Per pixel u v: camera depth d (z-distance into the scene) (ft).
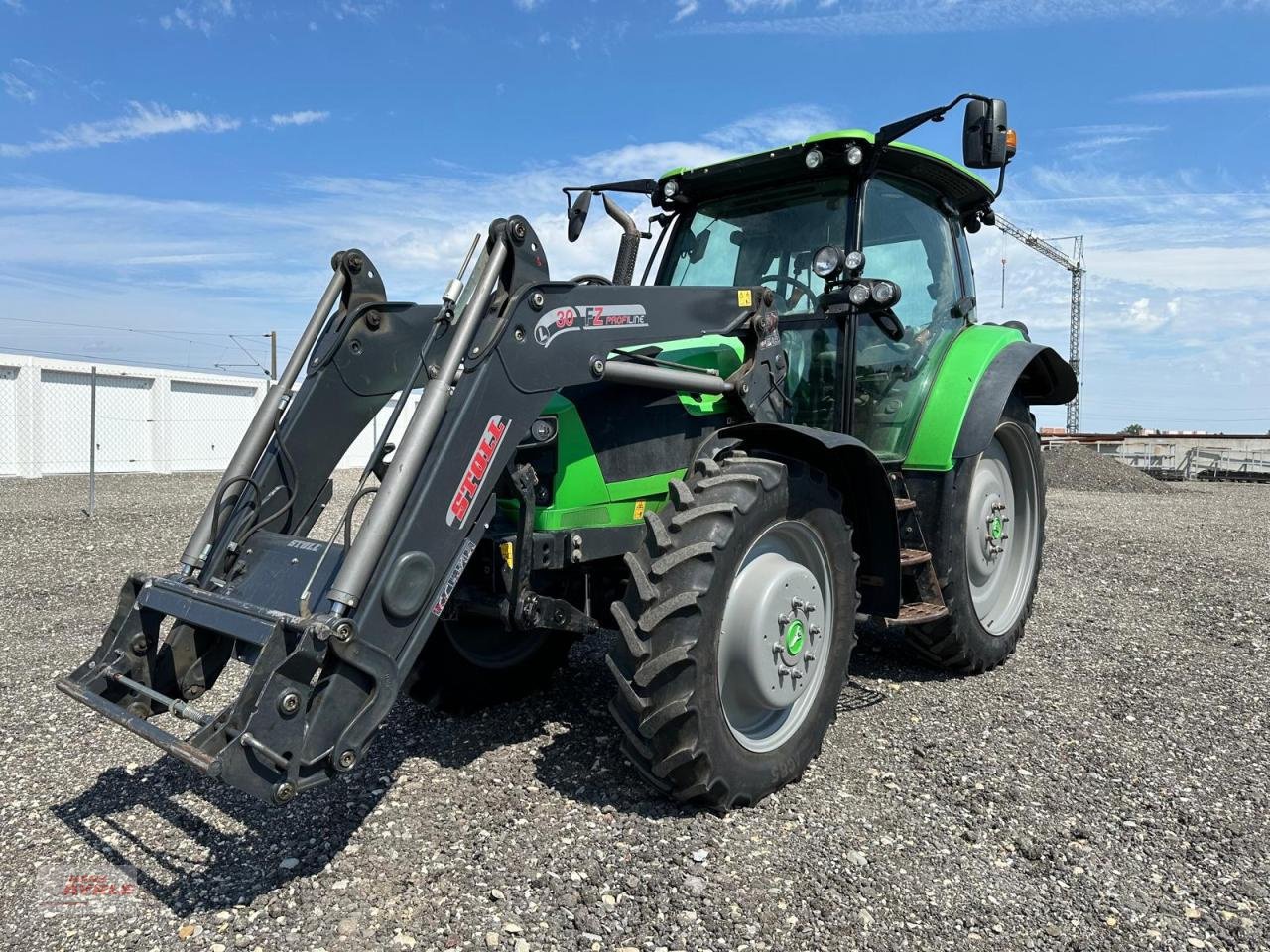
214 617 7.76
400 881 7.60
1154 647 15.34
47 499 37.27
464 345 8.13
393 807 8.94
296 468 9.80
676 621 8.38
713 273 13.37
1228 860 8.18
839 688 10.31
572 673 13.50
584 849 8.11
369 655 7.28
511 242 8.49
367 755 10.29
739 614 9.09
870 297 11.49
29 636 15.58
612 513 10.08
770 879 7.69
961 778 9.78
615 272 11.94
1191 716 11.86
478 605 9.19
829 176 12.44
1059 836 8.56
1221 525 33.83
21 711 11.78
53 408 49.85
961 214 15.44
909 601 12.77
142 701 8.32
